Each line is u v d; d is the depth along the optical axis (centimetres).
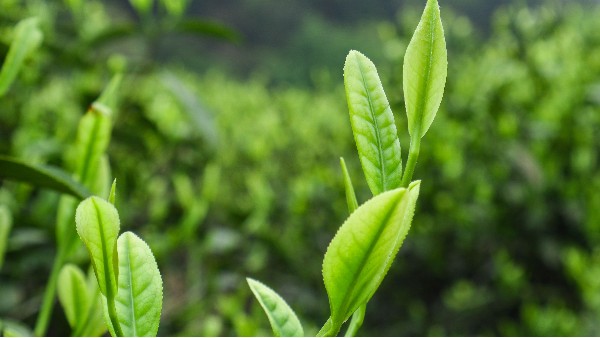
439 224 269
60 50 169
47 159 149
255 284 38
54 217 146
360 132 36
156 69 177
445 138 265
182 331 159
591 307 208
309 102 472
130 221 181
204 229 211
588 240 246
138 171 186
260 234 213
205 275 183
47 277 178
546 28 310
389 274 281
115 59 182
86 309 53
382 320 277
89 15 199
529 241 259
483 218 259
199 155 203
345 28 1802
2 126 179
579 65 271
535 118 261
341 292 33
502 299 258
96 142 56
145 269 36
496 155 261
